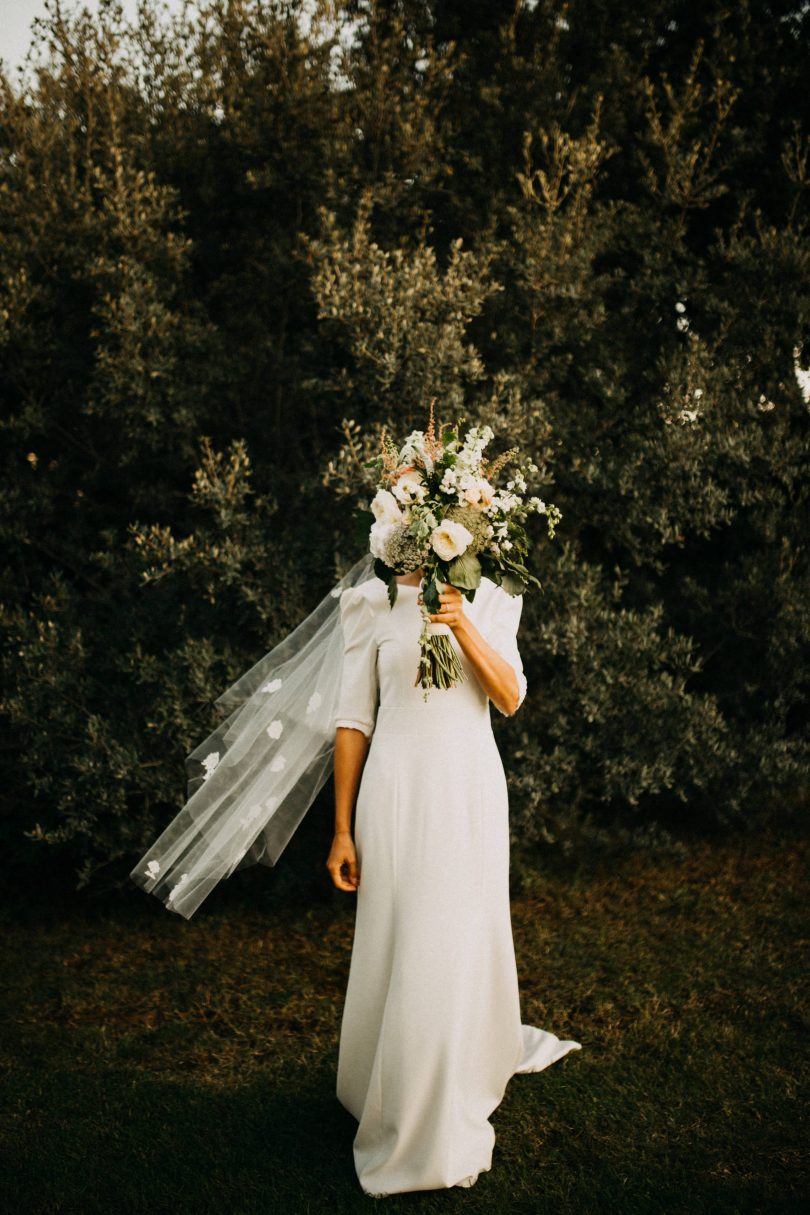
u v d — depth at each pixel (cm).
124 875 493
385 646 283
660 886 507
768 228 521
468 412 460
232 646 471
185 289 520
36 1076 331
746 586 528
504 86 538
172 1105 312
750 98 553
